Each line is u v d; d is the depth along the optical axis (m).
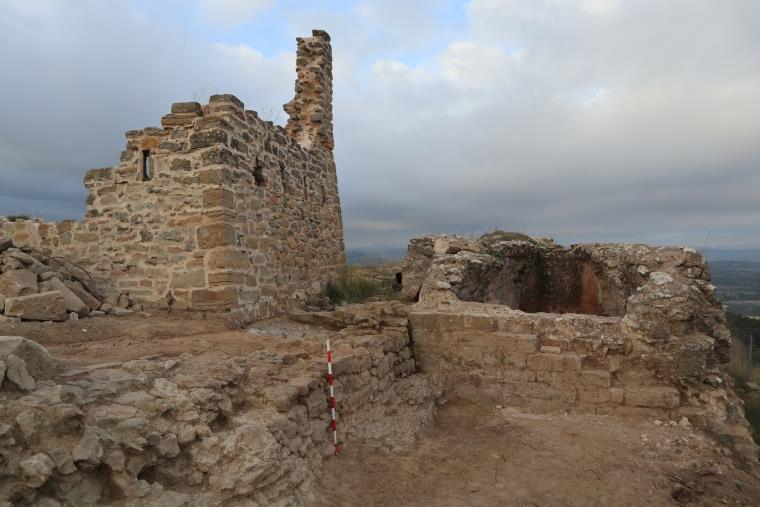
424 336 9.20
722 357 8.25
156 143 9.42
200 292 8.98
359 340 7.75
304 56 15.67
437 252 13.18
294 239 12.39
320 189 14.60
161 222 9.30
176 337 7.75
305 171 13.45
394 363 8.28
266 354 6.43
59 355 5.99
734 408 7.66
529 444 6.89
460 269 10.64
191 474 4.20
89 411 3.94
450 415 7.95
